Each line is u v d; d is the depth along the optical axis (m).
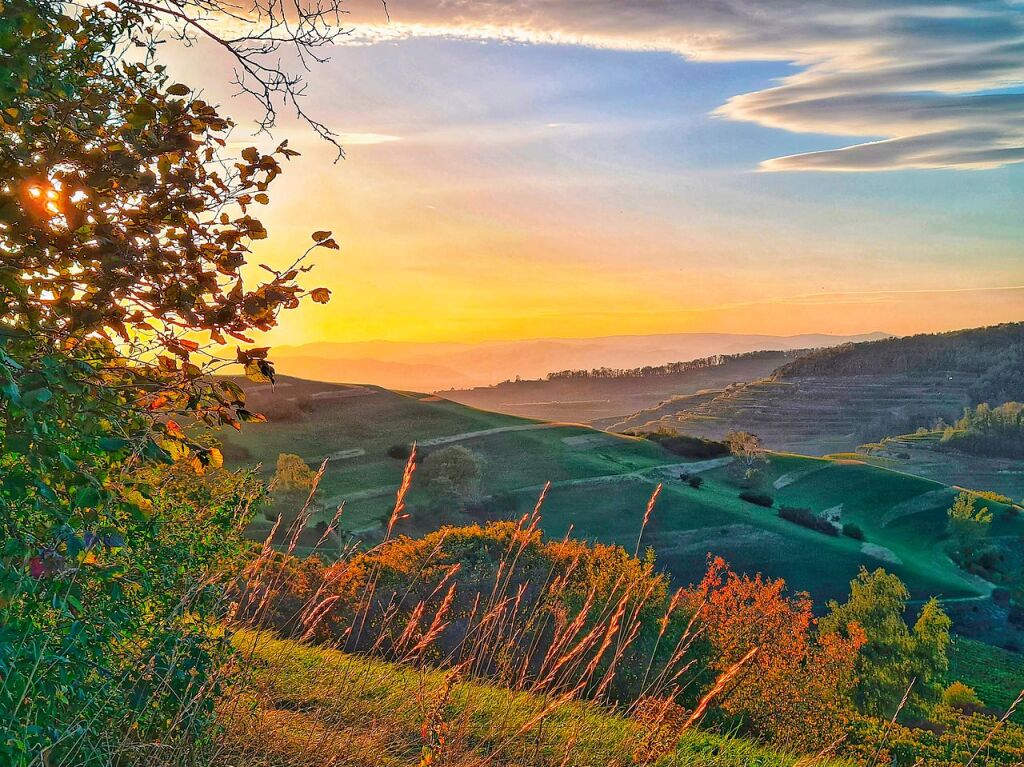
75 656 3.33
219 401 3.46
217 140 3.40
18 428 2.71
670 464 96.38
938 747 13.47
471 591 10.49
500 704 4.96
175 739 3.82
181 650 4.05
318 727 4.79
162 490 4.63
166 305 3.13
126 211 3.20
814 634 29.22
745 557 74.50
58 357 3.04
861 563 76.94
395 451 84.88
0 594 2.66
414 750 4.84
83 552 3.08
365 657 5.61
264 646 5.54
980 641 68.75
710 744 6.92
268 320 3.31
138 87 3.73
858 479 101.88
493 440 93.25
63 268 3.19
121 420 3.28
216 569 4.79
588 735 4.95
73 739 3.26
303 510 5.04
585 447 97.31
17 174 2.84
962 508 88.19
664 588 9.14
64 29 3.49
